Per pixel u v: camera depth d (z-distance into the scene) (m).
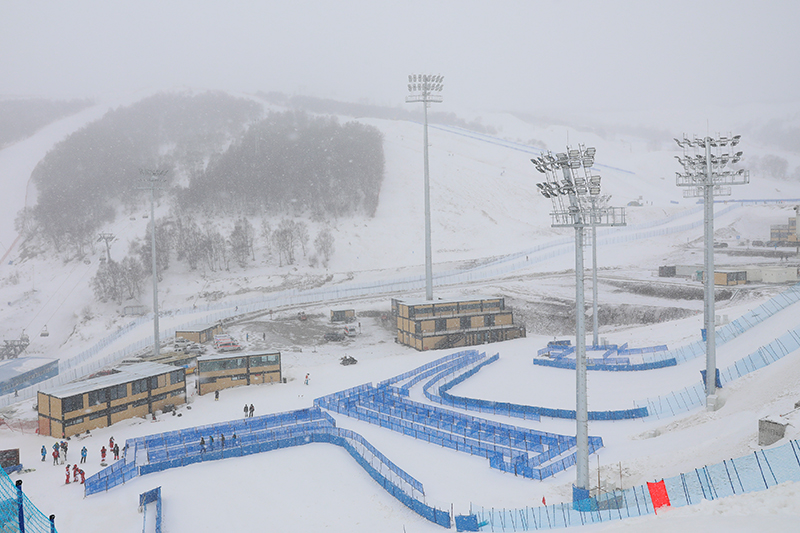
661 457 34.25
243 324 101.88
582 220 29.22
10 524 15.62
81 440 49.50
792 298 57.66
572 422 47.06
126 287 139.50
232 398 62.16
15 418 58.19
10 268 167.12
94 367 84.25
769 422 27.77
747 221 159.88
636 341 75.38
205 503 34.25
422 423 48.31
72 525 31.69
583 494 28.86
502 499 31.75
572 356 72.06
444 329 89.69
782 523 14.47
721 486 20.98
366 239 187.12
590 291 110.06
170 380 59.31
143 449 43.91
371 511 32.12
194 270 155.50
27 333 125.31
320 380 69.12
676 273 115.00
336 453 42.69
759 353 47.56
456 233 193.25
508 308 98.94
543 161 29.98
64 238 177.50
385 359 79.88
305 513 32.38
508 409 50.56
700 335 68.50
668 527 16.14
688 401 46.28
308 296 123.00
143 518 32.31
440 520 29.28
